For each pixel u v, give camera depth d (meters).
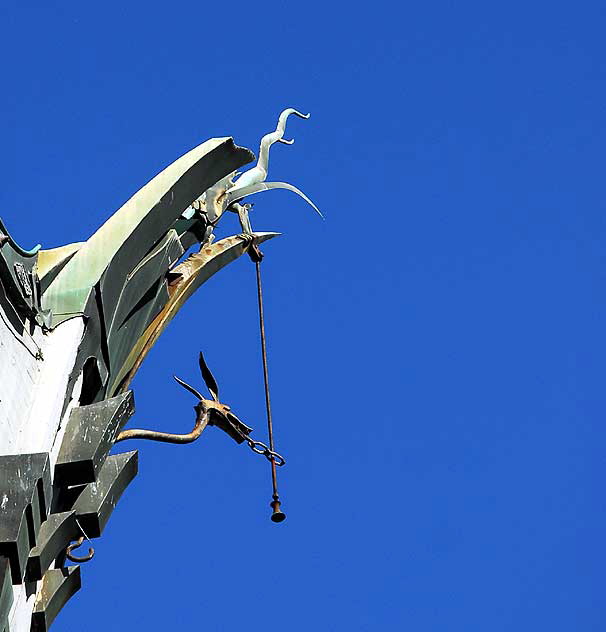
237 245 50.41
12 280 39.72
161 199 44.66
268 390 48.34
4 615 34.59
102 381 42.88
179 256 46.84
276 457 46.06
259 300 50.88
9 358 39.00
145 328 46.00
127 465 40.53
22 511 34.72
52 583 39.56
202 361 45.53
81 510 39.34
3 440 37.34
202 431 44.78
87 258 42.97
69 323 41.66
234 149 46.91
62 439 39.31
